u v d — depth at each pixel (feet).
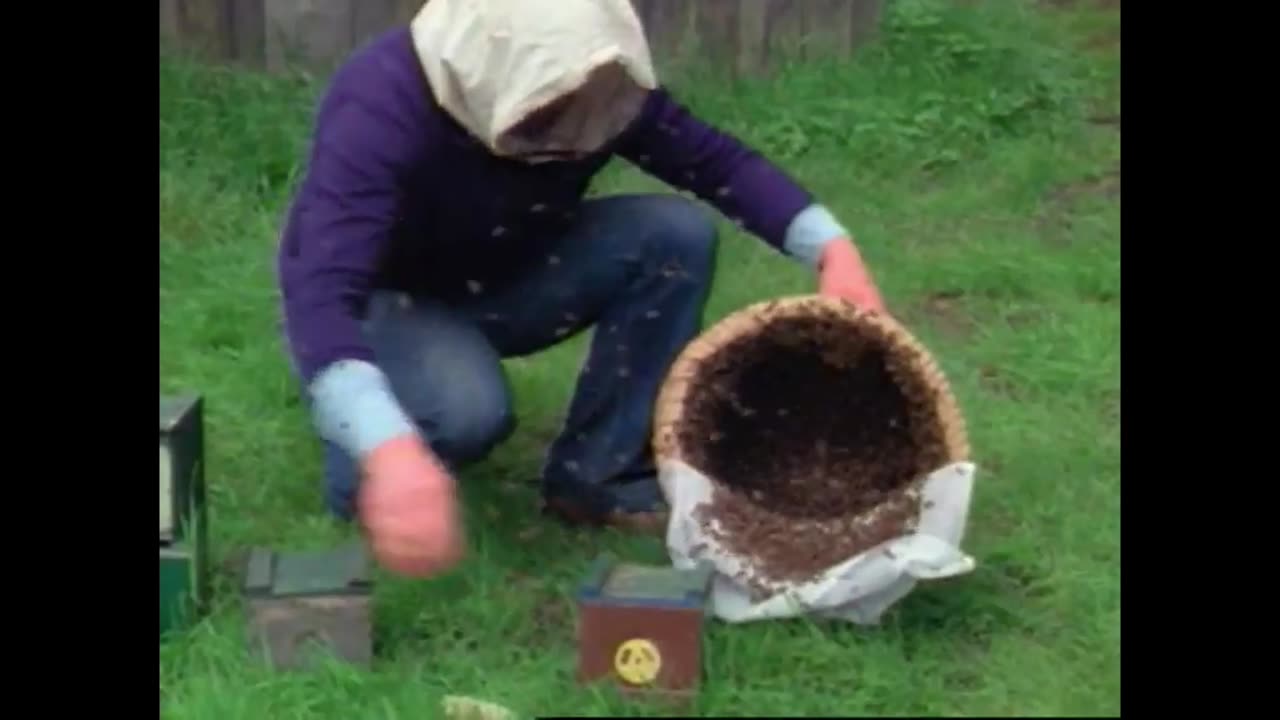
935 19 21.83
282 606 9.58
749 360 10.45
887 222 18.43
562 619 10.36
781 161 20.13
